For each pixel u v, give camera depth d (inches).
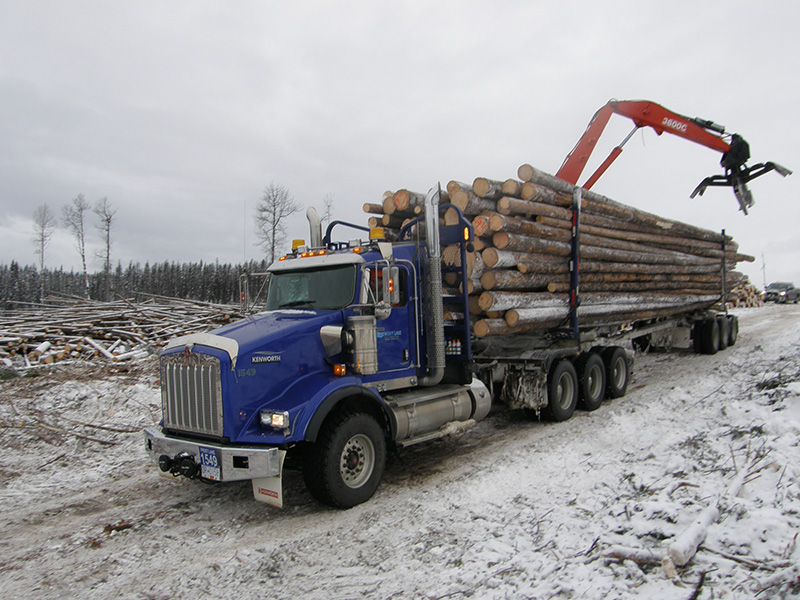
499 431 335.3
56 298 820.0
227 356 199.9
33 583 168.6
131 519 217.3
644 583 126.6
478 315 317.7
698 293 574.9
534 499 205.9
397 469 269.6
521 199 319.3
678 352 622.8
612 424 316.8
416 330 262.1
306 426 200.2
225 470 195.9
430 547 174.7
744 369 401.1
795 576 114.3
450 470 261.6
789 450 177.5
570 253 353.1
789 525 134.8
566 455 264.1
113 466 288.5
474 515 197.9
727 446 204.5
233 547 188.5
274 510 221.5
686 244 522.9
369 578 159.5
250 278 281.9
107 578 170.4
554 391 337.1
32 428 348.5
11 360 535.5
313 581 160.9
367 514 211.2
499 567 151.6
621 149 444.8
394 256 261.6
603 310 389.1
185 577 168.7
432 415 264.4
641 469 211.6
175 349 216.1
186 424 212.4
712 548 134.1
